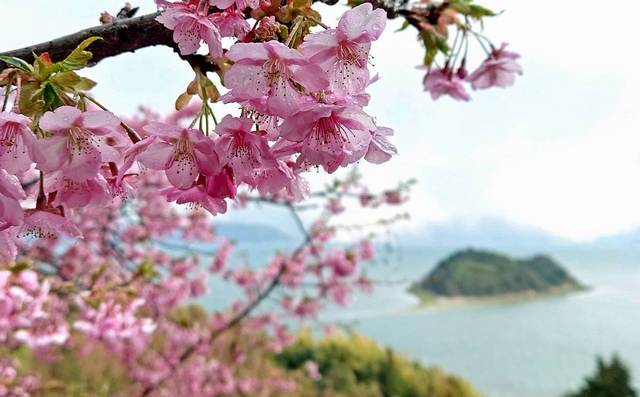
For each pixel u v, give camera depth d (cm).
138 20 100
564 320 4194
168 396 784
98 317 329
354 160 95
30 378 602
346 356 1689
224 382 873
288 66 88
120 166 104
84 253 596
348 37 91
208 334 794
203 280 673
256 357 1161
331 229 774
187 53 96
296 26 93
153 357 781
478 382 2403
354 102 93
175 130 91
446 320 3934
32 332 334
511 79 224
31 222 98
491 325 3862
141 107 723
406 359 1820
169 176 94
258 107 89
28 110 87
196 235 781
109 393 777
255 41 94
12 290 249
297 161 97
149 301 615
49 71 87
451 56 208
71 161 88
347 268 768
